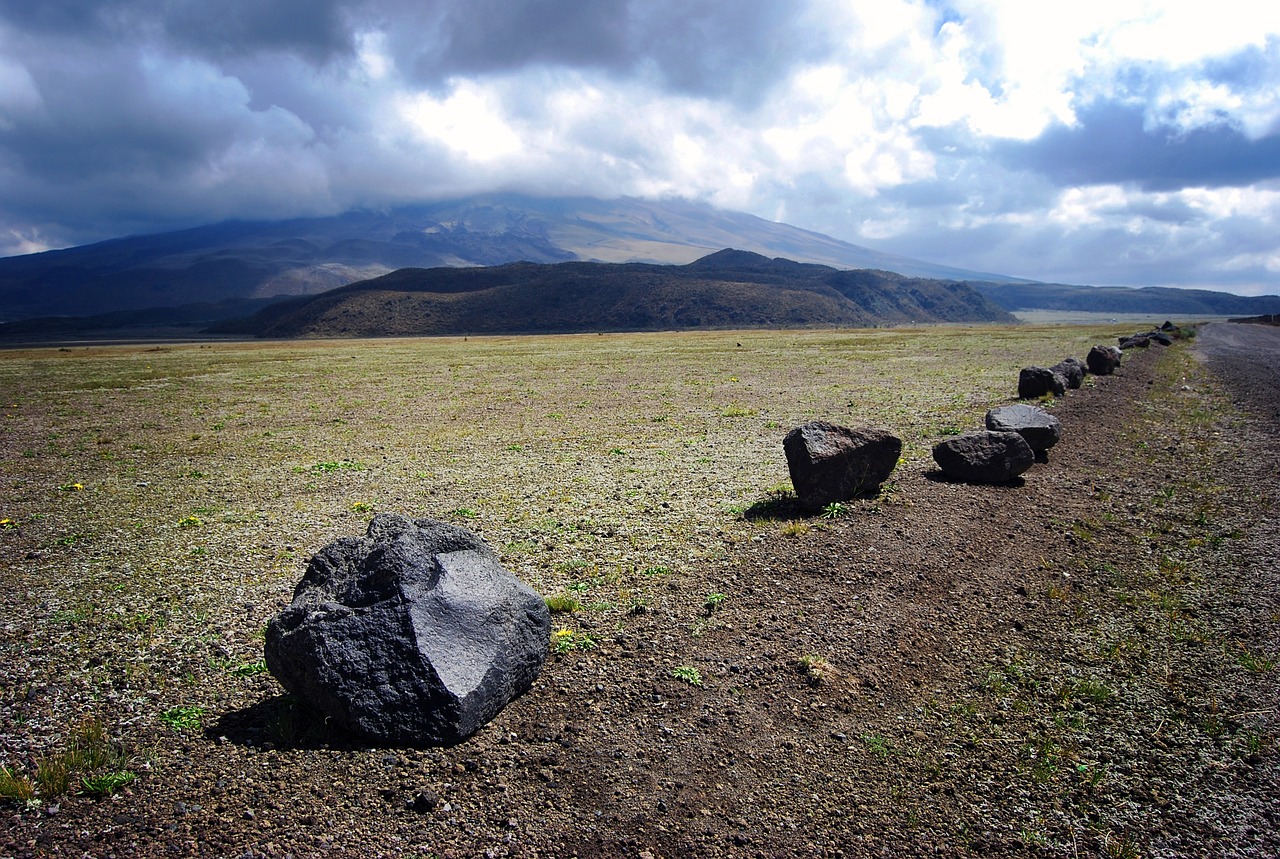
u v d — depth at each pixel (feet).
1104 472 59.21
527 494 55.67
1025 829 21.06
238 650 30.81
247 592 37.22
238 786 21.90
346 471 65.72
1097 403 92.38
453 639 25.16
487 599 26.50
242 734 24.66
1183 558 40.73
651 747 24.17
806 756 23.93
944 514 46.88
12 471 68.28
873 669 29.01
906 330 457.68
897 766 23.59
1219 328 325.21
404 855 19.47
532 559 41.16
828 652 30.14
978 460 54.49
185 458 73.46
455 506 52.80
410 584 26.18
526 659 26.91
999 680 28.55
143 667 29.32
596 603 34.94
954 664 29.71
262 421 98.94
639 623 32.81
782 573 37.88
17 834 19.67
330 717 24.84
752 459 65.72
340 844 19.75
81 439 86.17
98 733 24.14
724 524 46.14
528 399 118.62
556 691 27.35
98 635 32.27
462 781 22.35
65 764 22.34
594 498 53.78
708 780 22.74
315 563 27.81
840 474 47.93
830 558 39.63
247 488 59.93
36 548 44.83
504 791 22.00
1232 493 52.65
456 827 20.52
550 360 213.87
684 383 137.08
